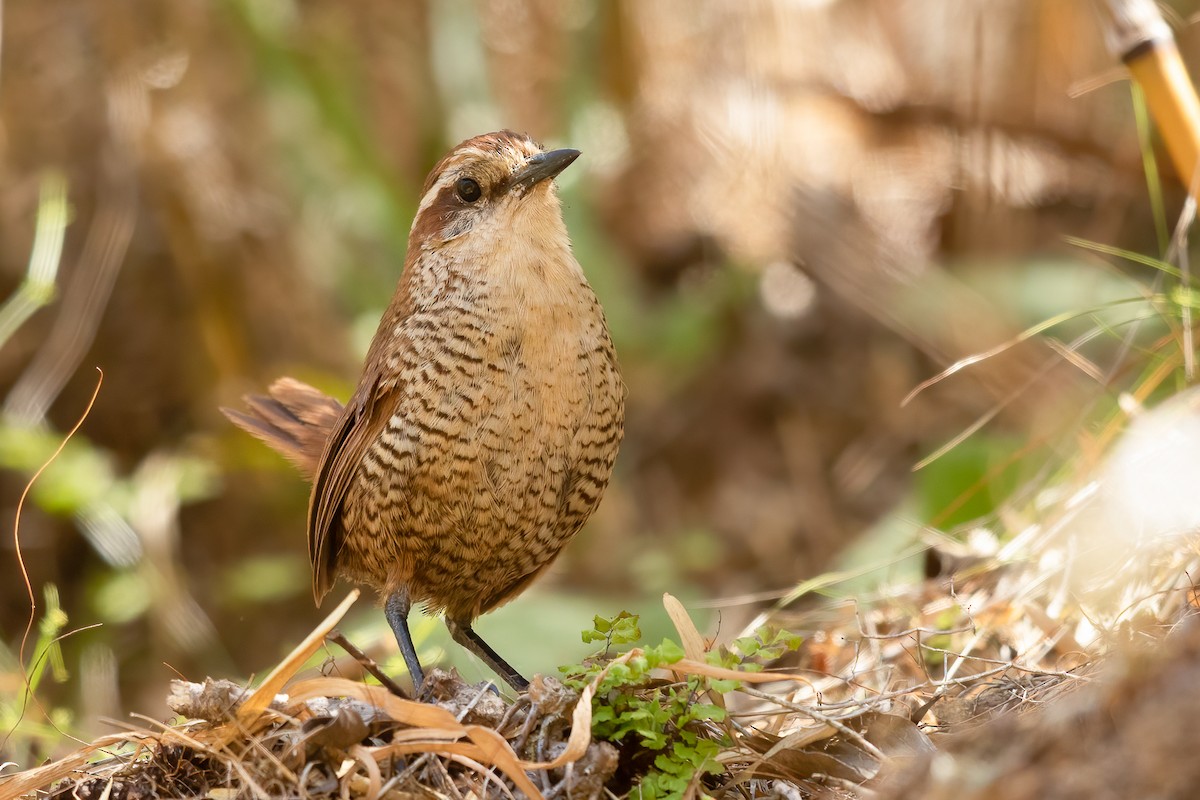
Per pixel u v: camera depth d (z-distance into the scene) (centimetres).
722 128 1339
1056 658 682
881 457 1299
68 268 1300
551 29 1411
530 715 565
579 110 1369
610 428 706
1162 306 817
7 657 932
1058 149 1220
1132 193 1184
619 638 583
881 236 1265
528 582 778
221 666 1162
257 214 1309
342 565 787
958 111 1248
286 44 1224
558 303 680
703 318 1403
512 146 712
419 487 689
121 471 1323
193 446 1298
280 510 1306
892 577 896
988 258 1208
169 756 582
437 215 712
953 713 601
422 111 1302
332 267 1320
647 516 1341
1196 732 421
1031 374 1023
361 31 1380
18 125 1312
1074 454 813
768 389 1371
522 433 675
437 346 682
